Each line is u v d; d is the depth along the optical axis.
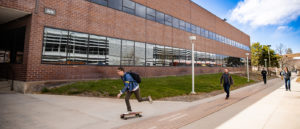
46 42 10.06
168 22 19.16
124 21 14.62
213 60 26.98
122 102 7.20
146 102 7.46
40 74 9.68
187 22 21.98
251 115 5.32
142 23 16.20
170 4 19.61
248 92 11.38
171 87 11.19
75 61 11.36
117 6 14.16
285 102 7.52
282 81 23.16
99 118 4.84
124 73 4.97
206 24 25.83
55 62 10.41
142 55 15.97
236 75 24.89
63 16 10.89
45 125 4.10
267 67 44.28
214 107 6.60
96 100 7.36
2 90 9.13
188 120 4.81
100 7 12.98
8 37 11.09
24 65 9.38
